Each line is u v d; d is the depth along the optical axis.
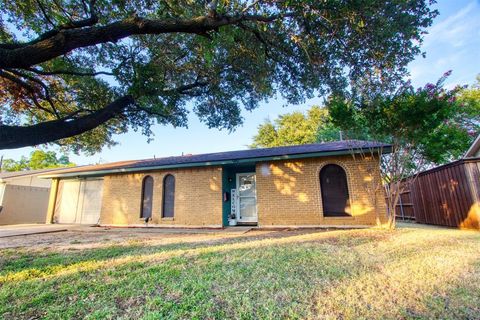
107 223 11.99
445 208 8.97
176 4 5.50
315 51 6.16
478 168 7.67
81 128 5.30
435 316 2.26
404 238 6.03
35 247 6.25
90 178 13.96
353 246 5.29
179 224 10.80
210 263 4.19
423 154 8.26
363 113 7.27
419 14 4.99
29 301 2.75
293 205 9.44
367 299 2.63
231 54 7.13
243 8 5.18
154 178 11.70
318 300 2.62
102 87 7.59
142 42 7.27
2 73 5.52
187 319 2.28
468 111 15.88
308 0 4.45
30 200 17.17
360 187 8.74
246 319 2.26
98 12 6.04
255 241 6.36
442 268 3.58
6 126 4.29
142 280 3.39
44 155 35.00
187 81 8.52
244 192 11.40
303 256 4.49
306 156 9.29
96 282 3.36
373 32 5.12
